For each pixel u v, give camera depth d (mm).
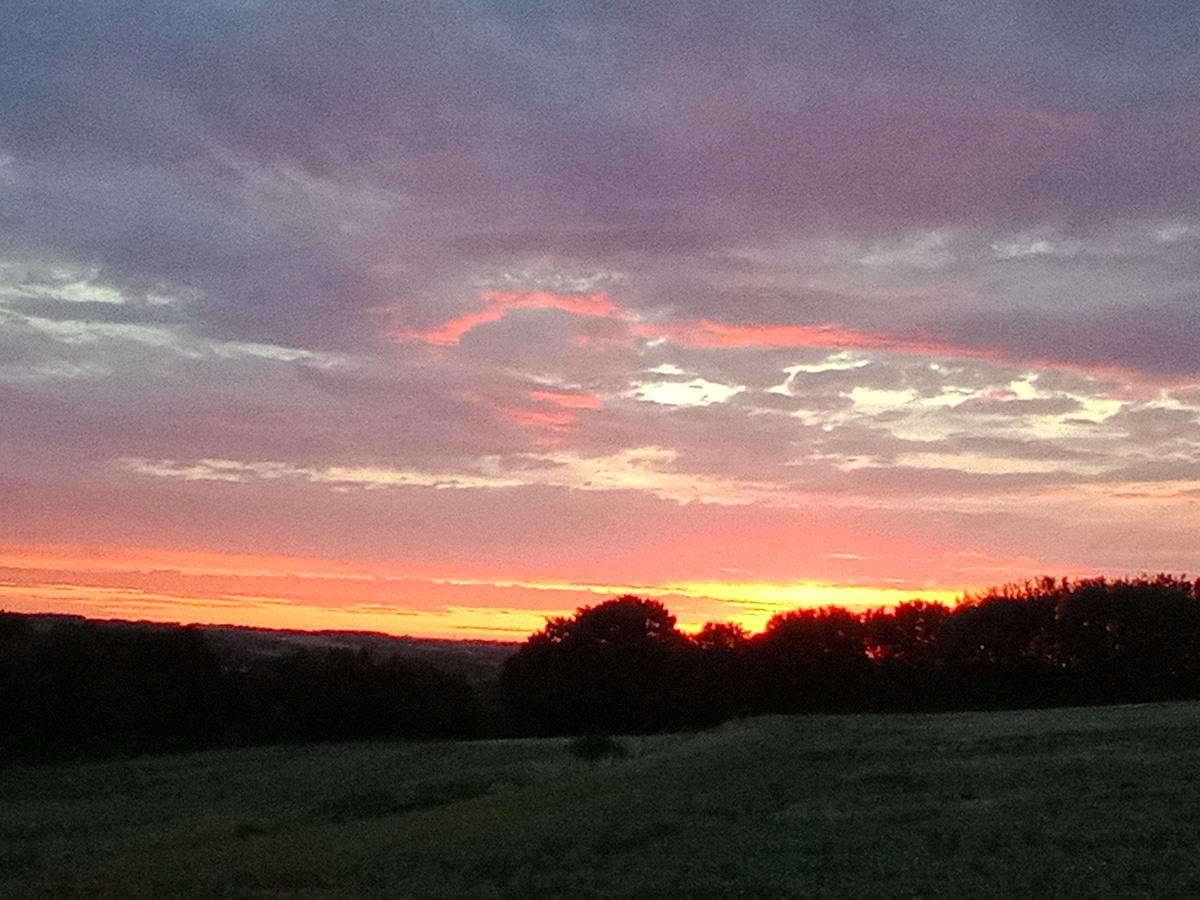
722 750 33344
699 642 85750
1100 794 20812
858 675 78062
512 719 76750
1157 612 72938
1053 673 75250
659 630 80188
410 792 29812
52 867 20609
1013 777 23812
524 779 31531
